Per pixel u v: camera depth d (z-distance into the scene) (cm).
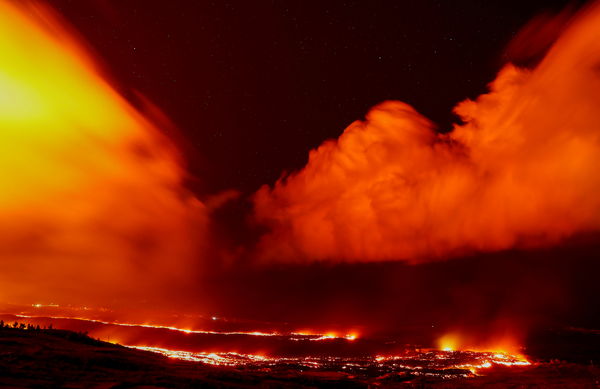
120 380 2914
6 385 2456
